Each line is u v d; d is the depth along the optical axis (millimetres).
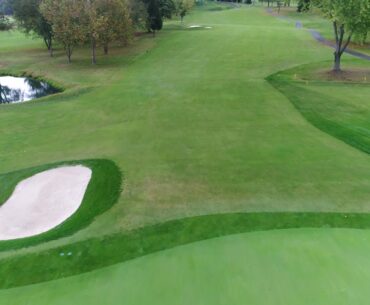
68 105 26609
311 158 15000
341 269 8102
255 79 30266
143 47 47031
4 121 23750
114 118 22844
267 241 9383
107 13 39500
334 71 31203
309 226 10227
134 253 9453
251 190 12539
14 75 39250
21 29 52219
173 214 11336
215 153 15844
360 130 18234
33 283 8594
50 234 10859
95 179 14234
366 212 10992
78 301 7738
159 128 19922
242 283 7789
